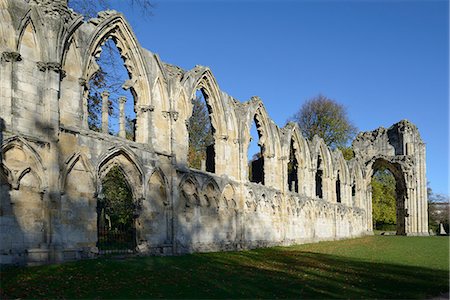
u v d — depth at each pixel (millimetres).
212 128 38906
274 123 47562
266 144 46125
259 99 44656
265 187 44312
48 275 19328
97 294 16453
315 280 20969
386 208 100188
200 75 36375
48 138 23625
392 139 76062
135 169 29234
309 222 53875
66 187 24469
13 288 16875
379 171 107125
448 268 26828
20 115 22797
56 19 24516
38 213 23000
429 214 116875
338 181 72188
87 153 25766
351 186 70625
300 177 53375
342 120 87125
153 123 31156
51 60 24047
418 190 73312
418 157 74312
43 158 23438
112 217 53531
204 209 35375
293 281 20438
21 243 22062
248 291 17844
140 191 29328
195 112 73500
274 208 45938
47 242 23047
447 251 38938
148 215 29859
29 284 17562
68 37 25438
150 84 31219
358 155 76250
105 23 28062
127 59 30406
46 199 23172
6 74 22469
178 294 16906
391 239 58125
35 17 23906
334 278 21719
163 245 30609
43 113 23812
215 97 38406
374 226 103625
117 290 17203
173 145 32312
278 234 46312
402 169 73750
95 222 25828
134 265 22781
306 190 53906
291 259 30609
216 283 19359
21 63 23172
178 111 33375
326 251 38812
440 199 118750
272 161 46281
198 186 34781
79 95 26078
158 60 32188
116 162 28188
